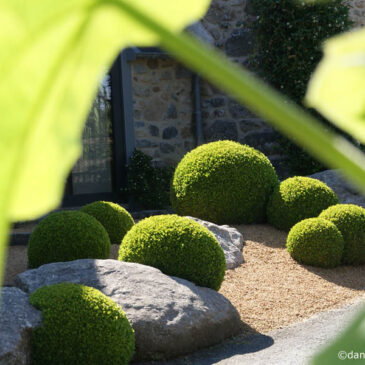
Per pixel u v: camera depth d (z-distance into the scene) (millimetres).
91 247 5398
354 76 182
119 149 9219
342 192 8094
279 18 9430
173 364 3852
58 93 190
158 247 4699
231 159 7055
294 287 5344
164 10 181
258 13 9609
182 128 9742
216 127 9875
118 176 9195
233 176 6988
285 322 4605
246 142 9844
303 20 9281
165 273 4660
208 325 4137
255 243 6418
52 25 178
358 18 9961
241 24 9773
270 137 9812
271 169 7285
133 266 4422
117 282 4184
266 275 5613
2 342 3115
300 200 6734
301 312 4805
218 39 9789
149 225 4879
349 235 6031
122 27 181
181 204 7172
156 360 3910
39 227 5473
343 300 5086
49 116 191
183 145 9750
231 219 7043
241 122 9836
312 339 4090
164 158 9570
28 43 178
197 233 4770
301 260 5930
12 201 184
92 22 181
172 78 9648
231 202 6996
